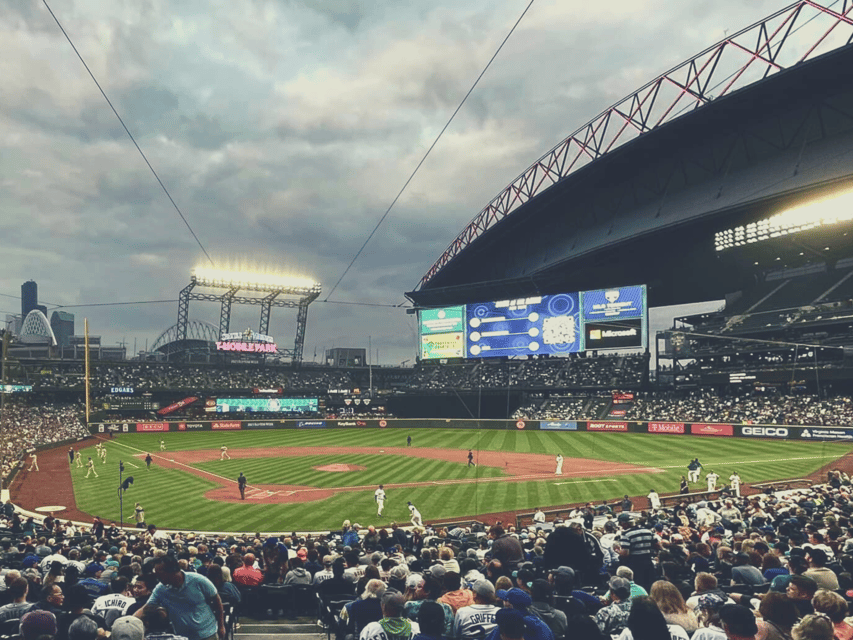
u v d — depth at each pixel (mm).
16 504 36625
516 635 5211
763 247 87188
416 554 16891
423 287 141250
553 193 106000
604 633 7344
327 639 10484
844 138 74062
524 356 97812
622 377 92688
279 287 123375
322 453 62156
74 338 148125
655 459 51875
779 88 75375
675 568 9805
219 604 7148
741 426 67125
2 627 7496
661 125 86375
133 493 39469
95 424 86562
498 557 10039
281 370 124188
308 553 15078
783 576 8562
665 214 91125
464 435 79625
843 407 67500
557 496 36125
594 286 115562
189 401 106188
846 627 6223
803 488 36031
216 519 31312
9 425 76625
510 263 128000
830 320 74500
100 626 7781
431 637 5680
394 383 131250
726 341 86875
